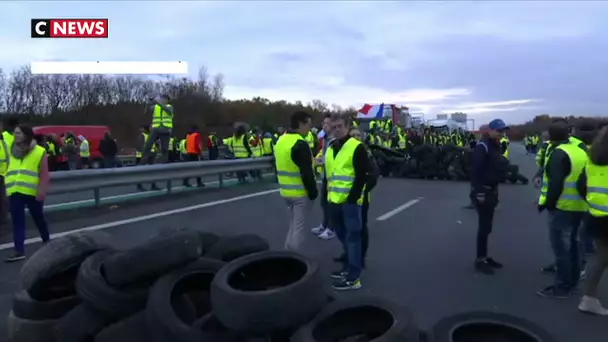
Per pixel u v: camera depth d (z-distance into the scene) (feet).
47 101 173.78
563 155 20.34
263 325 11.50
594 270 18.95
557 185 20.31
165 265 12.89
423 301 19.95
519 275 23.77
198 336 11.68
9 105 171.94
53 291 14.53
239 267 13.01
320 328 12.07
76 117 166.40
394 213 40.70
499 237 32.35
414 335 11.71
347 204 21.16
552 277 23.53
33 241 26.78
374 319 12.51
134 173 39.75
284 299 11.57
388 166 74.95
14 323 14.05
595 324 17.97
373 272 23.91
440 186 62.85
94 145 91.30
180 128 152.56
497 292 21.29
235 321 11.55
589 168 18.86
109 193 45.32
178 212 36.81
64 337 13.06
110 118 167.02
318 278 12.39
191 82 171.12
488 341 12.88
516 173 68.23
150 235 28.86
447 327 12.63
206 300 13.46
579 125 22.43
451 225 35.68
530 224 37.01
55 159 65.62
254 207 40.40
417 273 23.79
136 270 12.73
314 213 40.45
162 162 54.34
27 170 23.91
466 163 70.18
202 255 14.06
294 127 21.72
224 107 171.42
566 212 20.56
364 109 106.32
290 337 11.87
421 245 29.45
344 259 23.47
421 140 93.76
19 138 23.67
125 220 32.99
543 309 19.42
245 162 55.52
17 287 20.07
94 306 12.86
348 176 21.09
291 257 13.38
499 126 23.76
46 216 33.30
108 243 15.44
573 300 20.56
